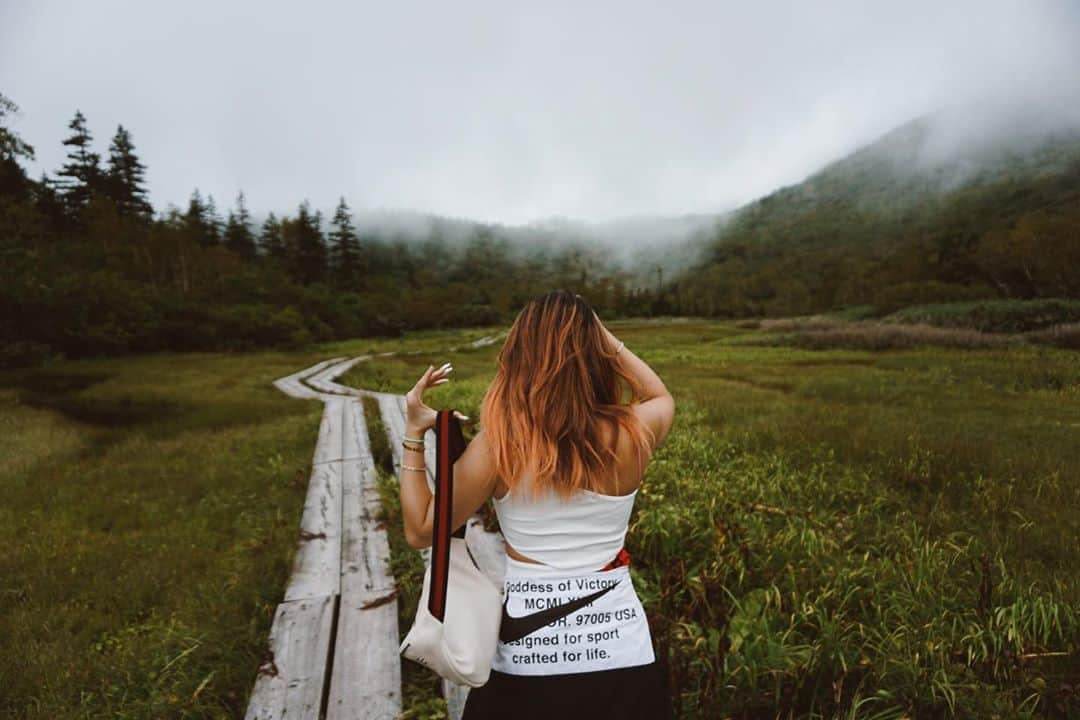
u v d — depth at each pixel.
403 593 3.73
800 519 4.50
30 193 63.38
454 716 2.51
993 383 13.50
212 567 4.79
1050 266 36.69
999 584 3.37
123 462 9.30
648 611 3.15
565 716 1.17
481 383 13.62
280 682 2.79
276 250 108.12
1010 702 2.43
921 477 5.85
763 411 9.96
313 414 12.62
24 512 6.73
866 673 2.58
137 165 85.31
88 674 3.22
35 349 29.20
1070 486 5.52
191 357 35.34
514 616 1.23
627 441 1.29
